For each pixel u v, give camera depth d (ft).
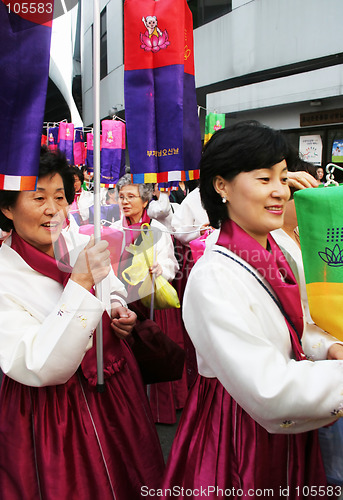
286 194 3.69
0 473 4.43
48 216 4.30
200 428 4.04
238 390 3.38
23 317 4.26
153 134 5.67
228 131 3.73
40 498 4.27
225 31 26.53
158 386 9.01
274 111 24.61
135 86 5.58
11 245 4.57
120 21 25.14
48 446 4.30
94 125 4.47
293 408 3.20
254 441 3.73
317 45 22.29
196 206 10.20
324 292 3.97
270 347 3.40
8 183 4.08
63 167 4.47
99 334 4.61
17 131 4.06
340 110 21.90
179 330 9.39
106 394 4.83
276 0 23.62
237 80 27.20
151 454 5.03
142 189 7.91
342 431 3.97
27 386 4.42
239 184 3.66
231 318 3.43
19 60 3.99
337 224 3.88
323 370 3.30
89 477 4.42
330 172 4.52
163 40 5.46
